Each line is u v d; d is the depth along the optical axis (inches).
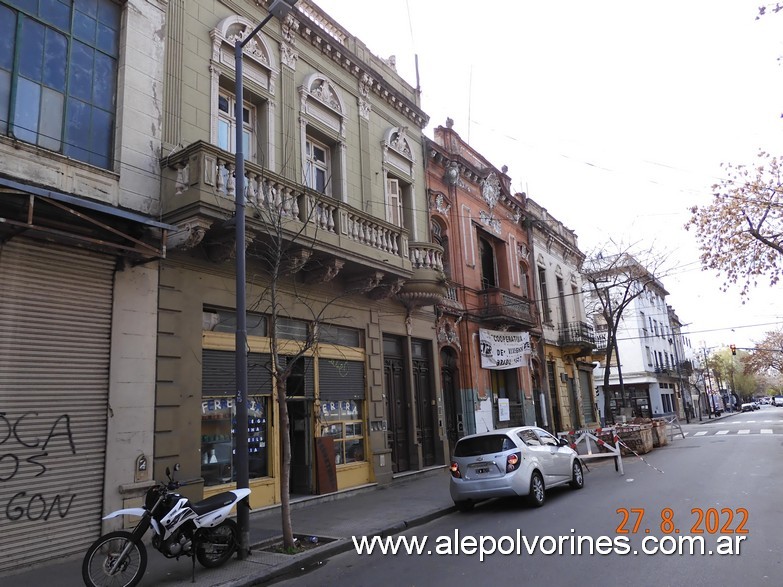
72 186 345.4
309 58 557.0
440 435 679.7
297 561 294.4
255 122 499.8
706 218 700.0
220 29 460.1
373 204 621.3
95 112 373.4
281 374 329.7
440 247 663.8
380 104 668.1
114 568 249.6
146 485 351.3
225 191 396.5
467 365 771.4
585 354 1206.3
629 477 554.6
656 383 1967.3
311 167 559.5
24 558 294.7
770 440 943.0
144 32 404.8
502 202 968.3
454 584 244.2
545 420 979.3
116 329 353.4
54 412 319.0
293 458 500.1
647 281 1086.4
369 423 558.9
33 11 347.9
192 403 389.1
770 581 223.9
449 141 840.9
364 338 574.9
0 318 303.1
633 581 231.3
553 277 1159.6
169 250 390.0
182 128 420.2
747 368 2448.3
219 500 286.5
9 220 292.4
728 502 389.4
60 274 331.6
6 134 322.7
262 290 461.1
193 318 400.8
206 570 281.3
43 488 308.0
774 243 650.2
